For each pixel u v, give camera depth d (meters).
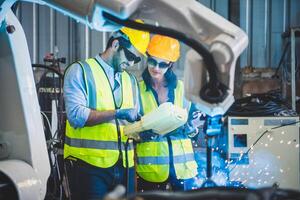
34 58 6.16
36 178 1.85
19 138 1.92
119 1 1.56
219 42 1.46
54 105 4.77
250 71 6.06
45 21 6.16
